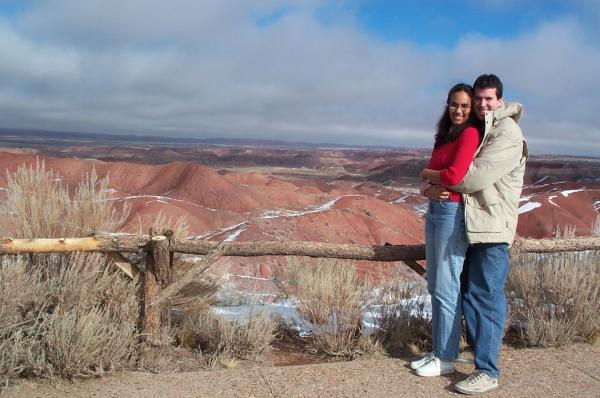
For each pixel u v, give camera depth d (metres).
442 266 4.46
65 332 4.42
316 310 5.45
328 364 4.79
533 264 5.96
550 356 5.00
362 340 5.25
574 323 5.41
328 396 4.13
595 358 4.96
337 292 5.43
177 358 5.04
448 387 4.33
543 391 4.25
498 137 4.18
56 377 4.36
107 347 4.54
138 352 4.95
